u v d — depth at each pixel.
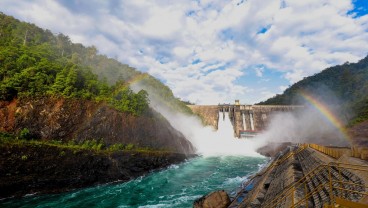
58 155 26.72
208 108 93.12
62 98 33.91
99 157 30.11
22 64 34.44
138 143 38.59
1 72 31.03
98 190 26.41
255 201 18.94
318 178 15.66
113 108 38.72
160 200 24.09
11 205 20.73
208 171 38.97
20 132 27.78
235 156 56.56
